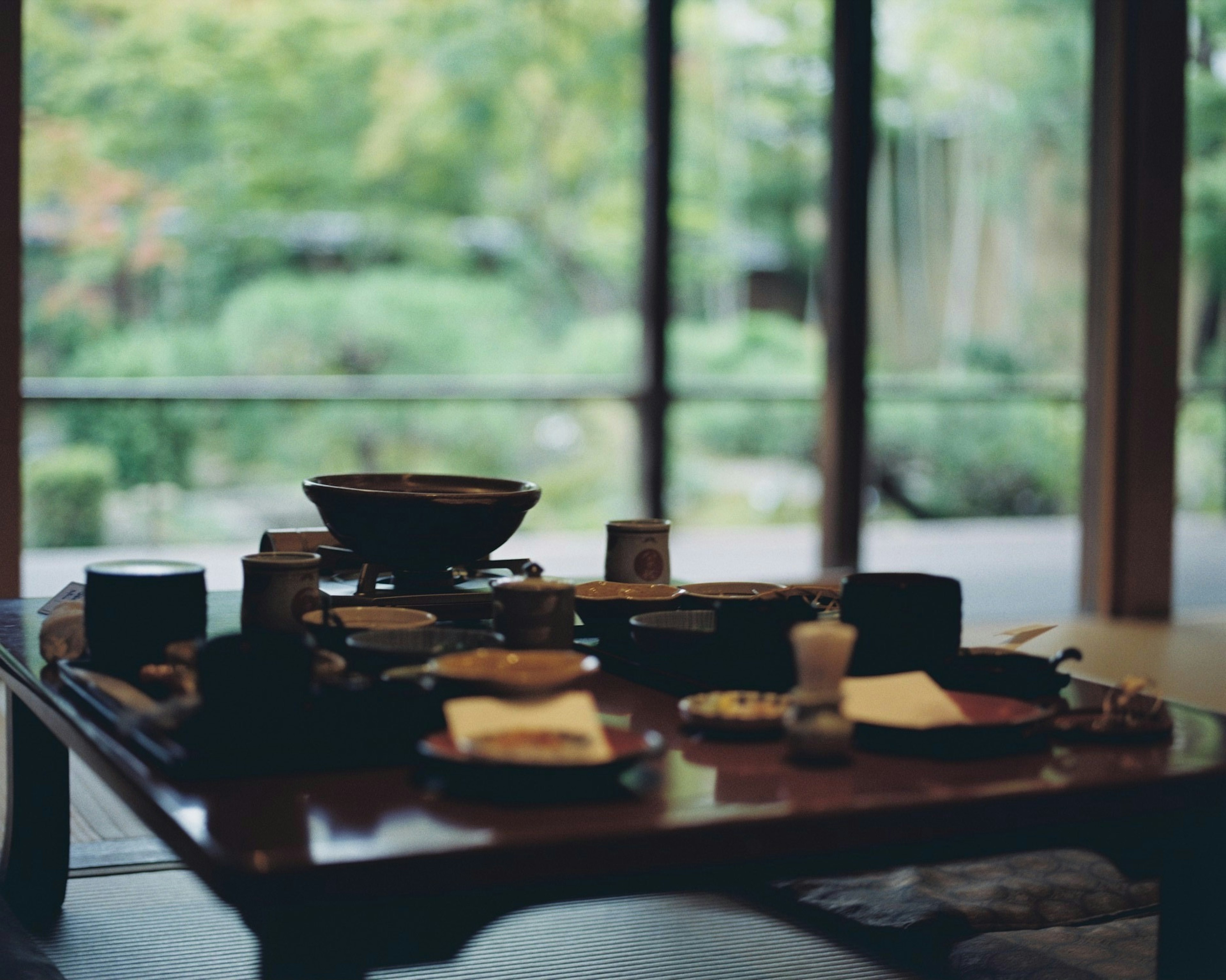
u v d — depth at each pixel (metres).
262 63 9.57
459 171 9.88
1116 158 4.61
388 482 1.89
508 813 1.01
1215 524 7.06
